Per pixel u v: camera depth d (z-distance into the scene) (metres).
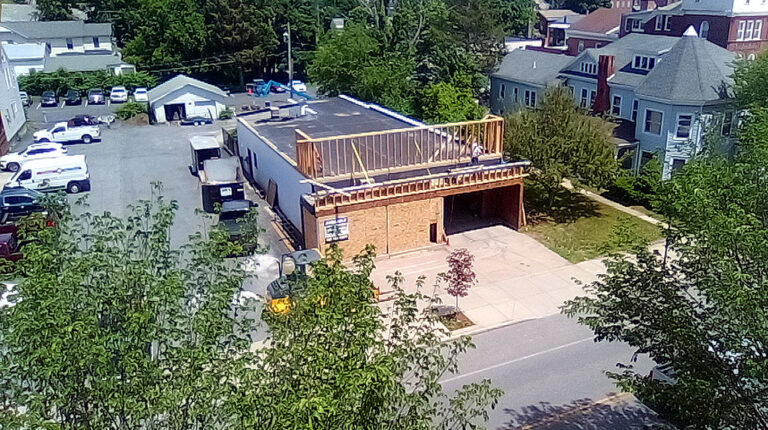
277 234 26.41
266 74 75.88
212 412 6.80
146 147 41.88
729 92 30.73
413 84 49.50
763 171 10.62
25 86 59.03
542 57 47.97
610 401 15.47
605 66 37.94
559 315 19.83
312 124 33.53
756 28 47.75
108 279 7.43
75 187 31.86
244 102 60.38
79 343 6.29
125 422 6.84
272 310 8.24
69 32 71.38
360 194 23.25
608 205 30.27
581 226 27.55
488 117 27.67
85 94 60.75
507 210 27.50
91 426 6.62
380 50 51.66
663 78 32.09
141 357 6.66
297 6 77.00
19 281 7.90
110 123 49.16
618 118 36.34
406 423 7.75
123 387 6.57
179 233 25.83
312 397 6.40
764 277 9.18
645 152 33.59
